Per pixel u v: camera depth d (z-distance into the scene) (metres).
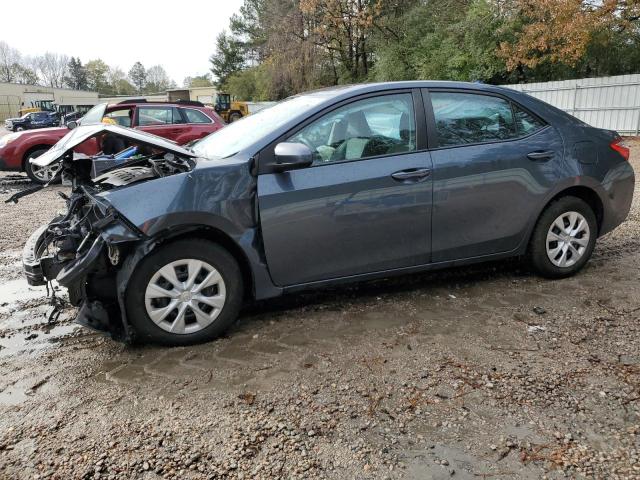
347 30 31.44
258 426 2.52
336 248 3.57
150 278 3.21
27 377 3.03
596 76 21.92
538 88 19.84
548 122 4.21
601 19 17.50
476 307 3.87
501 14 21.66
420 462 2.27
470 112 3.97
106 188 3.38
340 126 3.62
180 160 3.61
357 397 2.75
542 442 2.38
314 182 3.44
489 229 3.99
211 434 2.47
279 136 3.46
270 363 3.12
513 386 2.82
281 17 34.06
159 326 3.27
